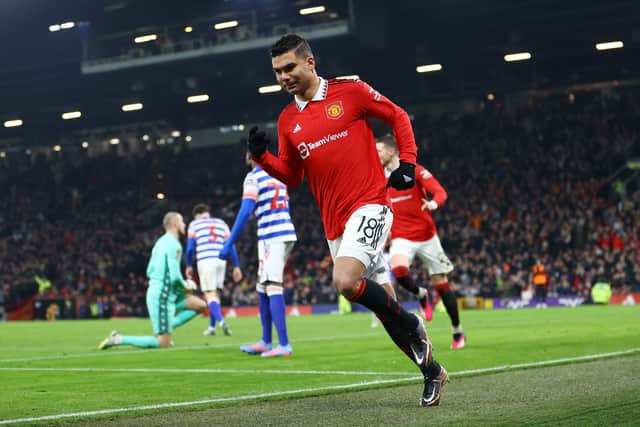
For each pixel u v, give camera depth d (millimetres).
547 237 37281
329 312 35594
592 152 42844
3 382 7543
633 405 5023
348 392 6090
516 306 34094
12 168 60125
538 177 42594
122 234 49969
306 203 46094
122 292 42406
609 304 32125
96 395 6391
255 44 41469
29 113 57750
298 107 5695
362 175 5574
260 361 9250
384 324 5504
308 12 40625
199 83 48719
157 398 6121
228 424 4688
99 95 53219
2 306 42094
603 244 35438
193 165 54156
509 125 46750
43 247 50469
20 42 49000
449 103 50500
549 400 5340
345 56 43969
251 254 43312
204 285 16094
